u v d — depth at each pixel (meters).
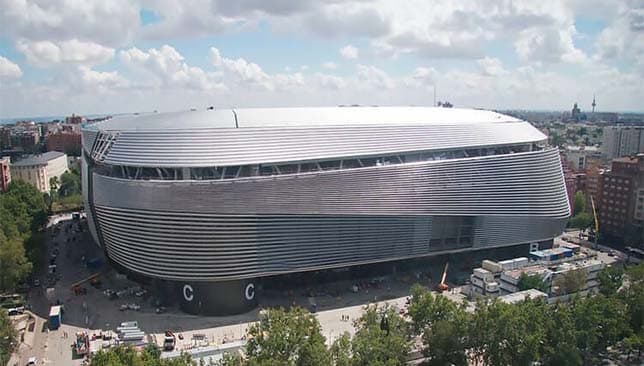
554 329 101.75
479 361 107.31
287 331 94.31
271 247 131.25
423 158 151.88
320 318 127.06
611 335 107.12
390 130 152.62
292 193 130.25
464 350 101.50
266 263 131.50
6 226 174.00
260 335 93.62
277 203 129.00
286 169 136.25
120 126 152.50
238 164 130.62
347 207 137.00
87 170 156.38
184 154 130.88
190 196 123.69
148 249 130.50
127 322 121.56
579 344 103.44
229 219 125.75
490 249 166.62
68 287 149.38
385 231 144.62
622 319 109.25
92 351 109.81
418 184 145.62
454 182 150.62
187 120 144.12
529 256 169.62
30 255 157.50
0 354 102.00
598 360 111.19
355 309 132.62
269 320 98.62
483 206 156.25
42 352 111.12
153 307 134.50
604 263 159.50
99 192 137.88
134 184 127.31
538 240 169.12
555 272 146.12
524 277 137.62
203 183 123.56
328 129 146.25
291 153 136.88
